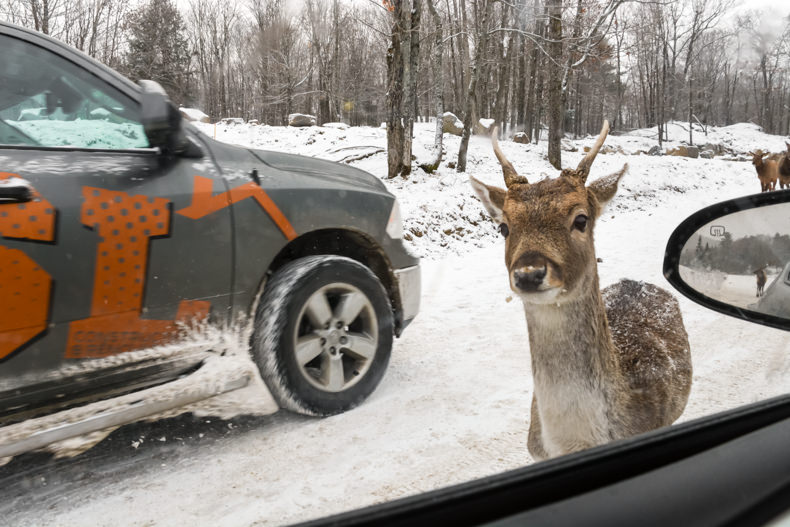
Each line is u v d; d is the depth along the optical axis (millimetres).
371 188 4164
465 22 24125
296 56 32531
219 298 3189
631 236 11930
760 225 2465
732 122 66625
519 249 2320
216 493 2645
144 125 2887
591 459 799
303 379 3438
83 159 2861
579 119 55938
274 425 3398
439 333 5547
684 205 18969
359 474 2863
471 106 18000
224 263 3189
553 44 23031
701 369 4441
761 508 764
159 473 2797
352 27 36844
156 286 2941
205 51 24703
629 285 3619
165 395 3010
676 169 25203
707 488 769
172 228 2982
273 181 3479
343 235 3980
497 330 5664
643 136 54344
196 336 3121
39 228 2592
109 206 2801
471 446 3203
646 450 863
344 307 3639
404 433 3344
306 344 3479
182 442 3133
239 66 26547
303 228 3557
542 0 21125
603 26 23094
